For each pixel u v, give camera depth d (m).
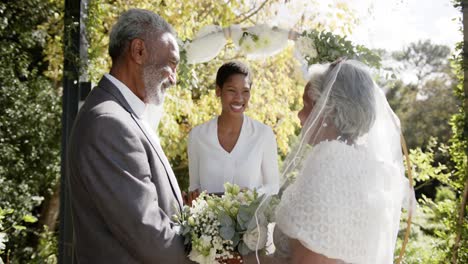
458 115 3.67
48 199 7.76
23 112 6.89
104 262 2.07
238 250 2.15
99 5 4.30
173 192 2.29
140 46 2.26
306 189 1.85
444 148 3.97
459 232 3.58
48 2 6.46
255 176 3.20
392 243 2.05
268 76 6.20
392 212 2.02
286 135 5.95
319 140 1.97
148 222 2.03
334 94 1.99
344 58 2.16
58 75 7.29
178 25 5.28
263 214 2.08
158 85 2.29
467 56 3.55
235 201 2.24
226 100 3.19
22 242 7.06
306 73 2.15
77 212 2.14
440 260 3.72
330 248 1.77
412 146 11.20
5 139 6.78
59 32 6.68
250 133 3.24
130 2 5.29
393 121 2.12
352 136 2.00
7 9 6.47
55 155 7.32
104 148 2.04
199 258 2.14
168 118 5.54
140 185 2.05
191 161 3.29
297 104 6.50
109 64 5.25
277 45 3.30
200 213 2.22
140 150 2.11
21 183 6.94
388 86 2.73
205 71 5.89
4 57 6.69
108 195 2.02
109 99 2.19
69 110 3.93
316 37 2.71
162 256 2.06
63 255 3.68
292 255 1.88
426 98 11.62
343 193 1.83
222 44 3.43
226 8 5.45
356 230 1.82
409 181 2.17
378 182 1.96
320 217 1.79
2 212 3.48
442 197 6.54
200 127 3.29
